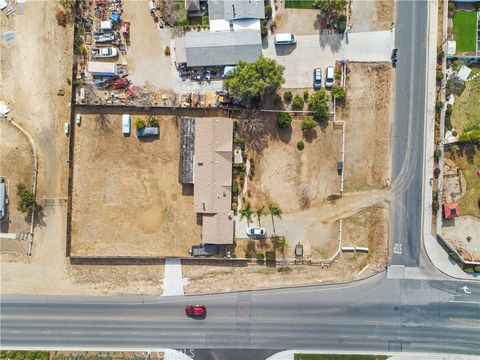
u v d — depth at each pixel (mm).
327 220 54250
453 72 53906
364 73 53938
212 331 54312
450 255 54094
